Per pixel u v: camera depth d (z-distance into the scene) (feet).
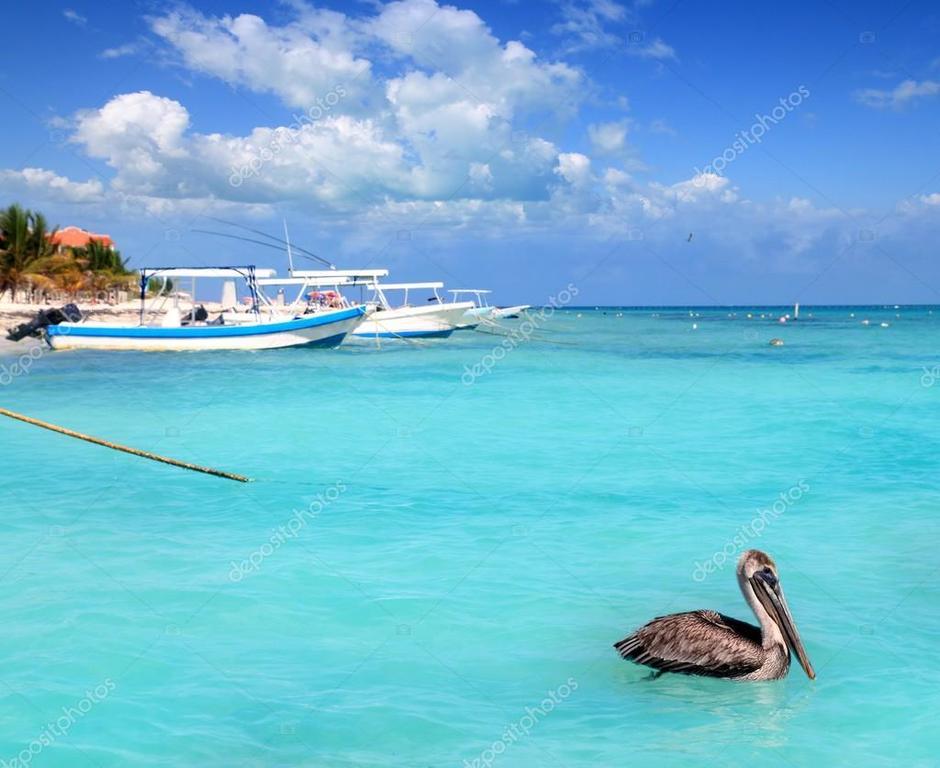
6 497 49.39
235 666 26.73
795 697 24.45
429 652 27.73
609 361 153.48
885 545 38.93
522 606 31.63
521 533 41.45
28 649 27.91
